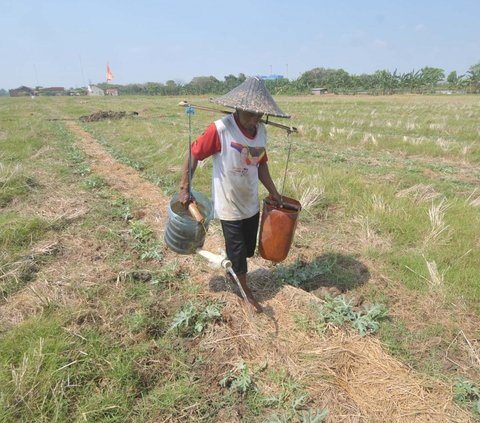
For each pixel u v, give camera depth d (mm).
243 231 3602
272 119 19281
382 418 2578
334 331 3330
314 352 3104
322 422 2547
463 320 3531
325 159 10266
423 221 5375
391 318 3570
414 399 2709
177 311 3600
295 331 3348
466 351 3184
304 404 2670
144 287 4000
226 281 4047
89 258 4590
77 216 5727
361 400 2703
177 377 2906
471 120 18984
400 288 4031
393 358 3072
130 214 5914
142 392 2766
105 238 5121
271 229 3508
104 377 2832
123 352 3051
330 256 4684
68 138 13688
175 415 2596
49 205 6199
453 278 4051
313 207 6195
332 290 3938
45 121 20547
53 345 3018
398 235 5109
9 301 3734
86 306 3598
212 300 3729
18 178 7066
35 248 4695
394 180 7973
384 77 69188
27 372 2730
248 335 3266
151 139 12305
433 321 3525
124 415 2574
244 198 3338
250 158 3207
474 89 62688
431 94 61281
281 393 2732
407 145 11852
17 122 19281
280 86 80062
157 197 6848
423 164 9688
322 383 2832
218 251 4734
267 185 3689
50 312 3498
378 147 12008
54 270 4273
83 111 29266
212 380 2875
